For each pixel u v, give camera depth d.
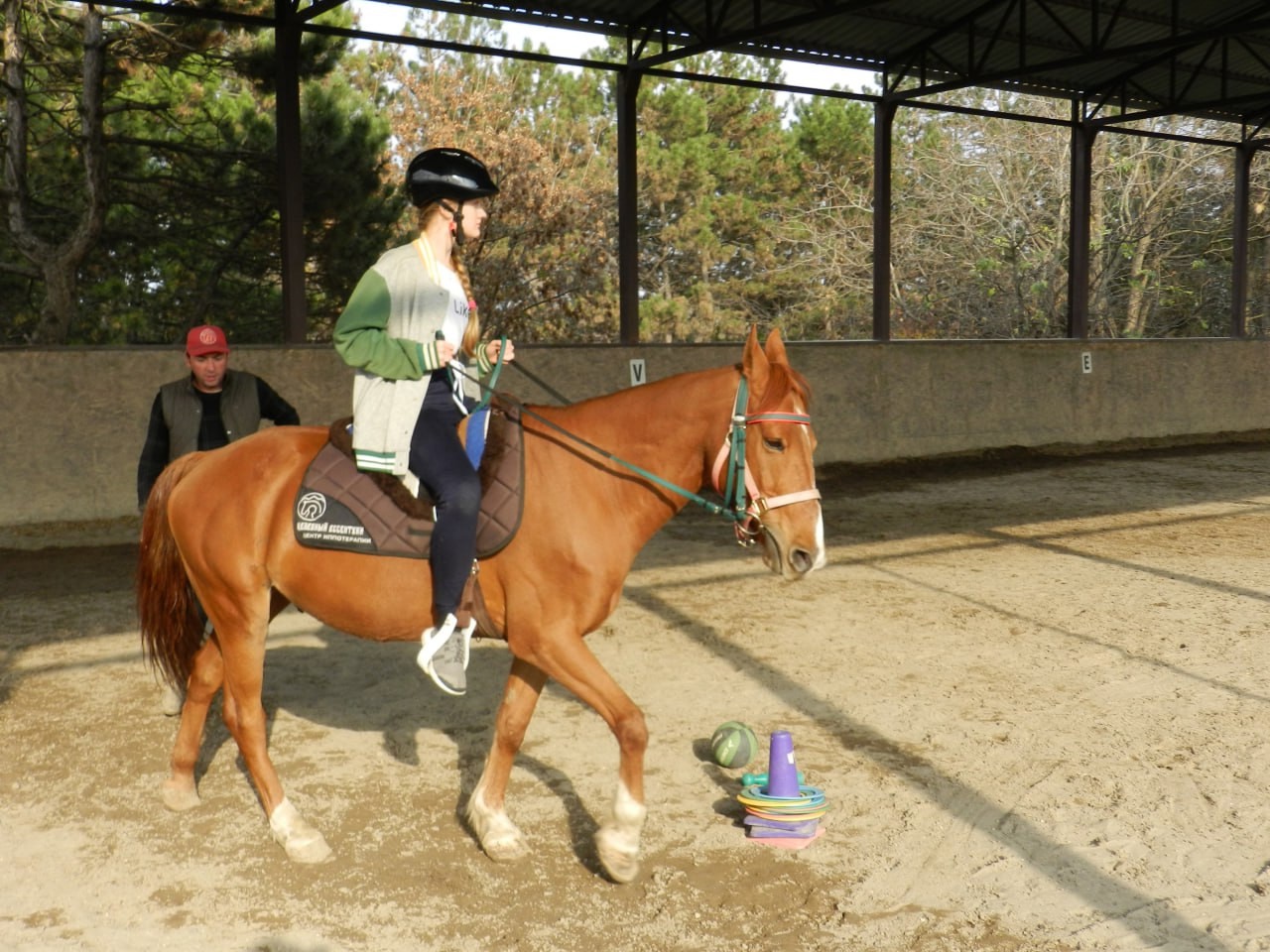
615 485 3.77
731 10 13.66
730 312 31.92
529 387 12.58
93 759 5.00
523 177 27.48
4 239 17.59
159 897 3.77
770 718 5.53
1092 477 14.36
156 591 4.30
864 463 14.98
